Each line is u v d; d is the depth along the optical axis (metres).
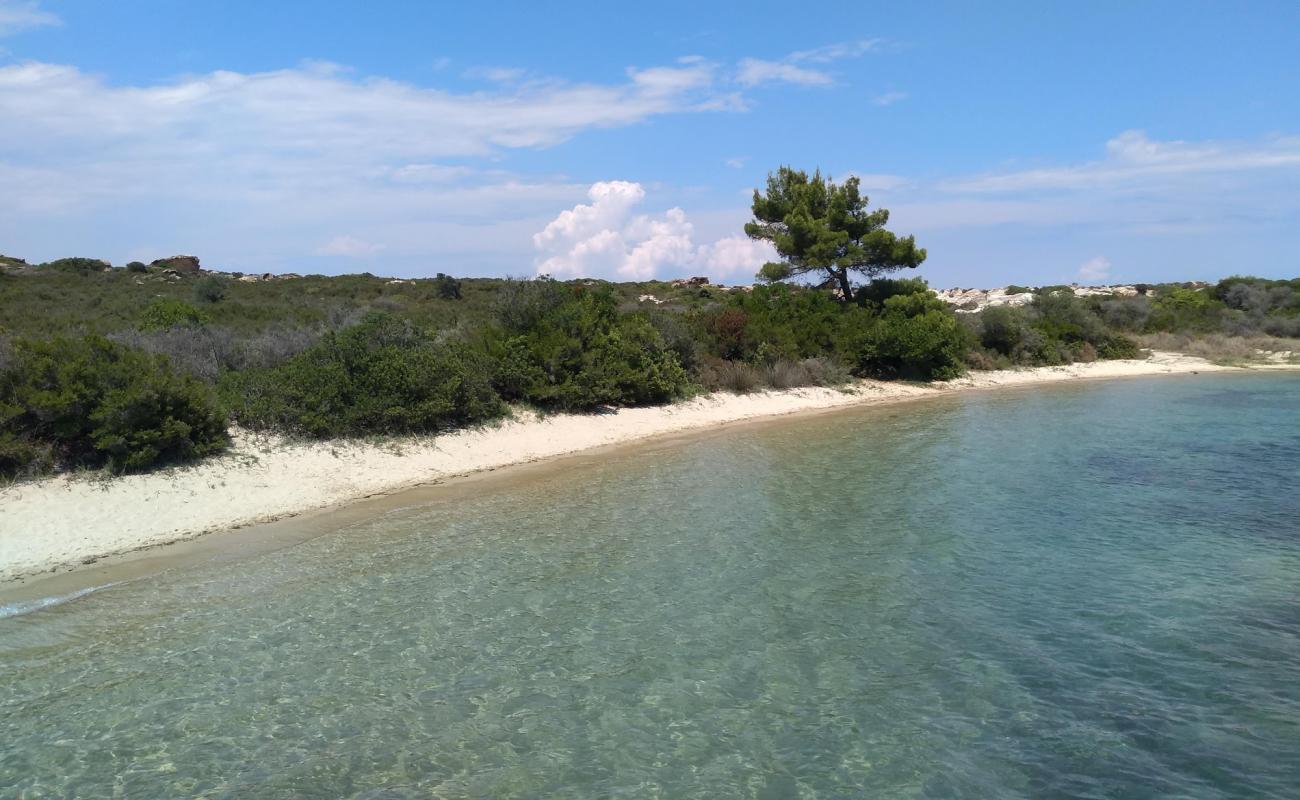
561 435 23.44
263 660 8.81
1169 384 39.81
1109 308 63.06
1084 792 6.28
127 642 9.37
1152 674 8.22
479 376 23.14
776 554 12.38
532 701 7.85
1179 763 6.64
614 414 26.41
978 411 30.36
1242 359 50.44
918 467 19.22
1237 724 7.23
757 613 9.97
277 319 38.34
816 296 42.53
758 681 8.20
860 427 26.38
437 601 10.51
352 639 9.33
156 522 14.29
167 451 16.44
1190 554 12.16
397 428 20.59
